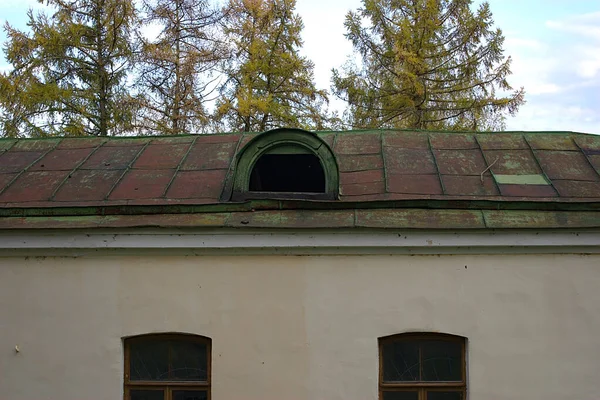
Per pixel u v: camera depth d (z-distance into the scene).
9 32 19.72
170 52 21.78
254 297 7.32
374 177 8.16
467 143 9.02
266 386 7.22
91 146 9.52
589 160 8.42
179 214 7.62
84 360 7.46
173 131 21.41
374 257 7.25
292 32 21.89
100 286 7.51
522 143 8.91
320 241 7.20
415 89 20.62
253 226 7.20
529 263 7.14
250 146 8.05
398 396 7.24
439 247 7.14
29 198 8.06
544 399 6.99
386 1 21.95
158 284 7.45
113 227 7.36
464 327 7.11
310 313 7.25
